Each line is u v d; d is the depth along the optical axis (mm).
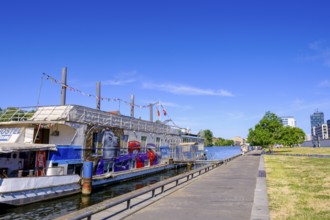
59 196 20281
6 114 26062
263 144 68062
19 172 18500
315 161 38438
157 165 38281
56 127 25078
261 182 19062
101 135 27938
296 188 16453
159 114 48281
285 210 11305
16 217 15844
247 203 13141
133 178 31078
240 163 38406
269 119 67875
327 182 18828
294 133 82188
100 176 25188
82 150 24875
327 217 10211
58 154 22531
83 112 25906
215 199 14141
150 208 12414
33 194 18516
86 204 19141
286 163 35688
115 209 12039
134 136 34344
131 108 42406
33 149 20172
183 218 10695
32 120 24188
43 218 15680
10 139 24156
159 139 41375
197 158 53438
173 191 16406
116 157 30078
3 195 16875
